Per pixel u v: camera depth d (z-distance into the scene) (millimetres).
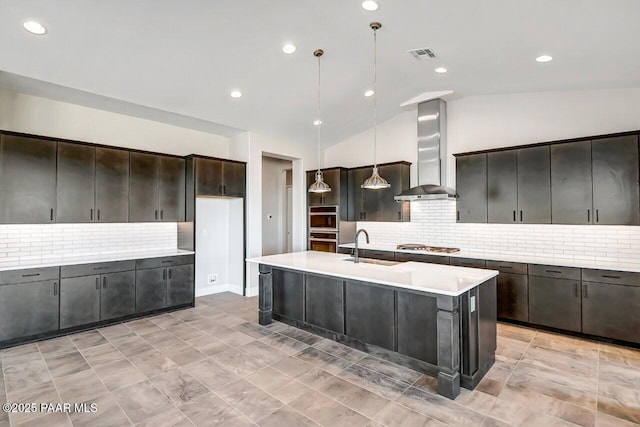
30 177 3883
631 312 3512
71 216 4176
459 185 5051
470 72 4141
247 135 5863
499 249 4934
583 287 3797
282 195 8219
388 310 3262
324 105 5250
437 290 2617
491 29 3020
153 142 5191
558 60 3467
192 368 3137
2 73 3455
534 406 2512
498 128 4961
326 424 2312
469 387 2746
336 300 3725
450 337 2615
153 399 2617
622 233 3994
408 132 5957
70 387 2787
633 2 2328
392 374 3018
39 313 3779
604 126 4188
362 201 6266
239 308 5102
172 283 4914
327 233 6438
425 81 4578
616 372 3021
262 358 3352
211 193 5383
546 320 4051
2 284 3564
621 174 3725
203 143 5824
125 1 2705
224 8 2885
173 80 3992
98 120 4633
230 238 6211
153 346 3654
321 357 3373
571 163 4059
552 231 4488
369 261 4086
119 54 3383
